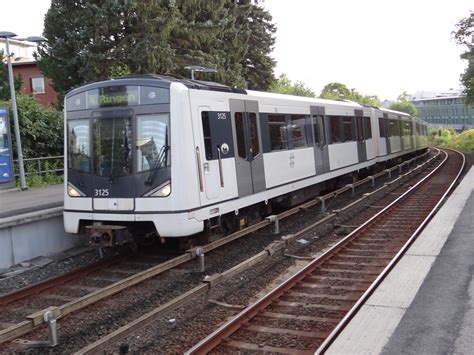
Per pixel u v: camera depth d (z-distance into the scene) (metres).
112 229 9.42
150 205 9.12
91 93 9.70
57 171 21.53
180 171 8.99
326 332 6.16
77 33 23.14
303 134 14.70
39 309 7.64
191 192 9.10
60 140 22.31
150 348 5.97
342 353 5.26
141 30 23.52
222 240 10.43
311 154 15.17
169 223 8.98
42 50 24.42
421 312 6.42
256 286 8.34
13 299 8.00
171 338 6.25
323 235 12.09
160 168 9.06
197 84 9.93
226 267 9.60
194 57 25.16
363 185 22.42
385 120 26.48
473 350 5.27
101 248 10.74
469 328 5.85
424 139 42.72
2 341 6.22
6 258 9.93
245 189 11.07
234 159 10.64
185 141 9.07
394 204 15.64
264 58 40.25
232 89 11.08
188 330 6.49
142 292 8.17
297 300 7.45
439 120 133.88
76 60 23.28
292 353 5.59
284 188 13.16
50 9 24.00
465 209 14.00
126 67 23.72
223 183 10.16
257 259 9.50
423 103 145.88
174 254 10.66
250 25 39.44
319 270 8.98
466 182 20.55
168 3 23.67
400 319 6.19
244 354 5.63
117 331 6.15
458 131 118.69
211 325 6.64
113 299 7.85
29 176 19.12
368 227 12.60
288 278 8.36
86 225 10.04
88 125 9.72
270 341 5.96
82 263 10.31
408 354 5.21
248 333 6.21
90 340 6.41
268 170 12.23
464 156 39.19
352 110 20.11
